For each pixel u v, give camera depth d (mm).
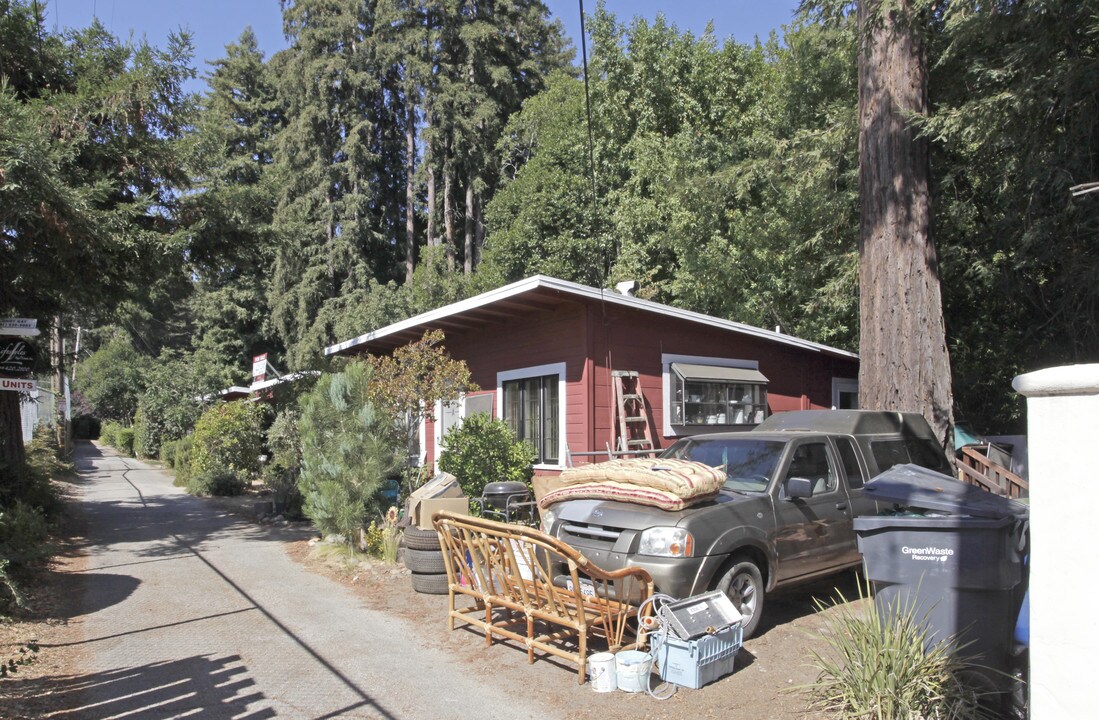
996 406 16250
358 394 9828
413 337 14547
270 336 36594
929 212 9453
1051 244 11172
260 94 40688
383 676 5535
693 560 5633
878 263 9484
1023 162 10750
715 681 5305
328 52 35531
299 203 33375
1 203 8508
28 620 6828
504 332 13008
